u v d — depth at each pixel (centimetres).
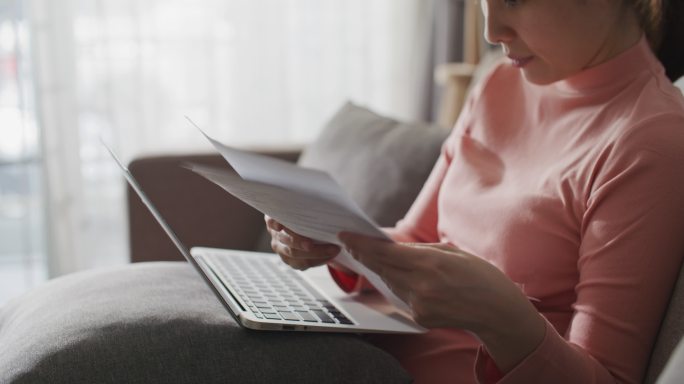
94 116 261
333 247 90
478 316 73
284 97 284
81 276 108
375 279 87
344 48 290
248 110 282
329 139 158
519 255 91
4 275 260
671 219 78
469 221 101
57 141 254
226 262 114
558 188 89
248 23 277
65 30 250
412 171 138
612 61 92
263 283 103
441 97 298
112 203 267
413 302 74
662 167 79
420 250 73
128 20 260
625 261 79
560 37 90
